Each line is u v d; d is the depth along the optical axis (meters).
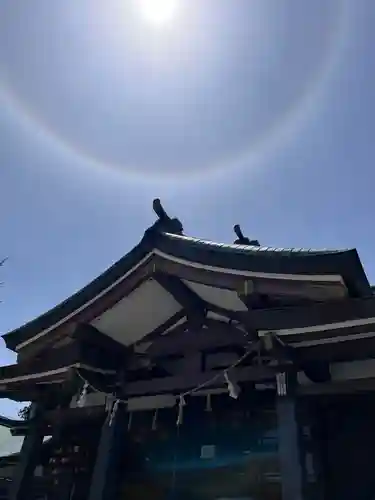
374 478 6.04
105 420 7.23
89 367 7.07
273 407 7.19
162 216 7.54
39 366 7.28
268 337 5.47
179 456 7.54
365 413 6.47
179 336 6.96
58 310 7.32
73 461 8.23
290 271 5.52
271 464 6.80
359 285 5.38
